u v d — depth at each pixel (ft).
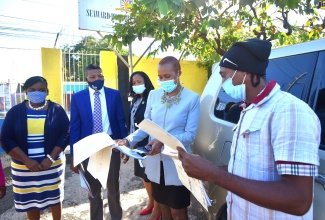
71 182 14.19
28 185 8.02
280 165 3.20
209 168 3.40
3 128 7.90
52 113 8.25
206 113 7.91
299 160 3.06
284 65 6.01
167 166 6.78
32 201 8.14
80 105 8.60
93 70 8.68
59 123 8.40
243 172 3.86
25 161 7.66
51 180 8.21
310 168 3.05
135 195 12.41
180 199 6.99
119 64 22.48
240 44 3.77
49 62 20.62
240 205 4.15
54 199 8.34
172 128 6.78
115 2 17.57
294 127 3.19
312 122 3.21
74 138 8.46
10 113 8.01
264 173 3.60
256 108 3.79
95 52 22.90
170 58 6.62
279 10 13.39
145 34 12.13
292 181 3.10
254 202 3.22
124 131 9.15
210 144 7.36
